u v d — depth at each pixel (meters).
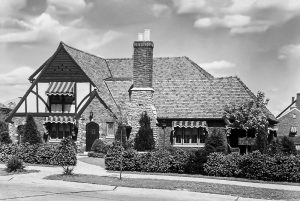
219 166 28.28
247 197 21.58
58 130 45.31
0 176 27.30
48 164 33.00
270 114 42.12
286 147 36.88
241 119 37.34
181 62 49.97
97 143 40.06
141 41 40.00
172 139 39.81
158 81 43.91
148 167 29.91
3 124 47.25
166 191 22.83
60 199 20.67
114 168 30.55
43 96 45.41
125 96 44.25
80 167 31.84
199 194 22.16
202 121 39.31
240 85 41.97
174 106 40.78
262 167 26.97
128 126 39.31
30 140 41.25
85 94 44.28
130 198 21.12
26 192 22.38
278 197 21.50
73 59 44.91
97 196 21.50
